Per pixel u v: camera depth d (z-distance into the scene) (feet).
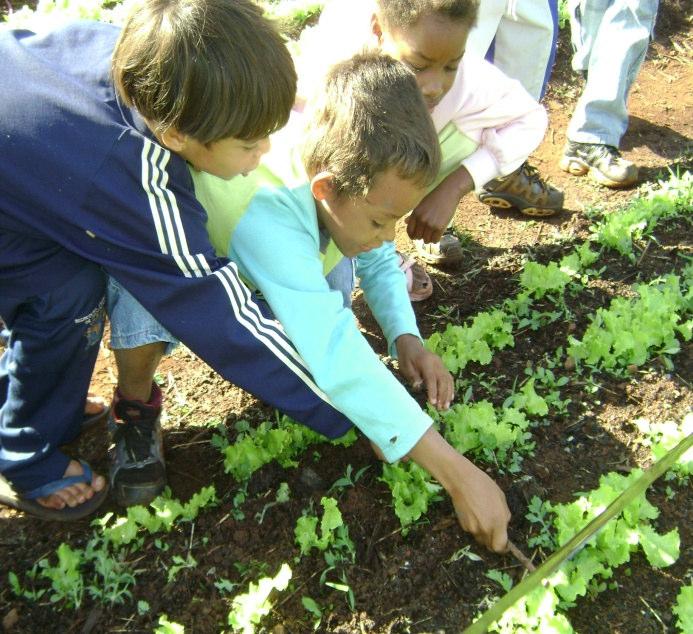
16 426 7.73
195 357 10.14
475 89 9.71
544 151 14.79
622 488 7.98
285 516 7.98
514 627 7.06
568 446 8.82
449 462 7.20
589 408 9.27
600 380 9.62
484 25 11.35
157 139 6.60
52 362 7.41
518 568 7.49
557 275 10.78
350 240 7.52
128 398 8.14
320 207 7.44
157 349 7.77
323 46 9.41
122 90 6.32
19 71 6.55
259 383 7.38
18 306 7.23
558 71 16.84
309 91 8.50
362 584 7.43
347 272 8.94
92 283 7.30
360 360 7.13
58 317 7.20
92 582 7.49
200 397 9.52
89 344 7.58
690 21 18.71
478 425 8.48
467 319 10.80
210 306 7.07
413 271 11.14
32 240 6.90
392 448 7.23
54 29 7.10
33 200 6.59
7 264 6.93
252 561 7.59
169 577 7.43
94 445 8.93
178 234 6.82
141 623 7.19
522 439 8.66
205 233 7.09
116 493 8.14
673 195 12.66
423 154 6.78
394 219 7.19
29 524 8.03
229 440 8.93
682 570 7.63
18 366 7.41
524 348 10.21
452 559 7.57
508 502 8.04
